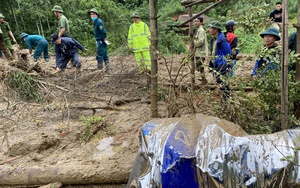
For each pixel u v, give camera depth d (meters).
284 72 2.49
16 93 5.16
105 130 4.09
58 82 5.68
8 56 8.15
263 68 3.21
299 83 2.79
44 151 3.60
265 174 1.88
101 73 6.09
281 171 1.87
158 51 3.46
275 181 1.88
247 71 7.39
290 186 1.86
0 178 3.04
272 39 3.53
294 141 2.01
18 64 6.42
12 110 4.75
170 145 2.11
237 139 2.01
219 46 4.54
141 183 2.20
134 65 6.49
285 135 2.08
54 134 3.99
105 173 3.02
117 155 3.39
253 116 3.40
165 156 2.09
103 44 7.06
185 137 2.18
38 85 5.39
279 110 3.07
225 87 3.32
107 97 5.40
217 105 3.21
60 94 5.56
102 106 4.99
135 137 3.83
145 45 6.36
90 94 5.45
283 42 2.44
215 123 2.27
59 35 7.09
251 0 3.35
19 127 4.25
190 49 4.30
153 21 3.42
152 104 3.78
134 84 5.95
